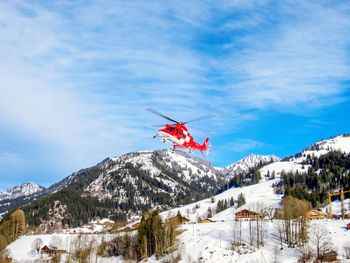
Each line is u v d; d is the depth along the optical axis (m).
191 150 95.31
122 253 186.00
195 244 172.38
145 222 183.00
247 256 152.62
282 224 177.00
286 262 143.62
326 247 146.62
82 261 171.75
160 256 169.12
